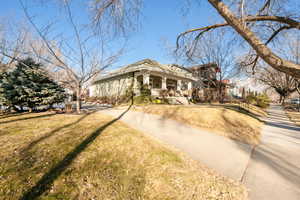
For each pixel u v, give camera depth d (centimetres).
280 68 244
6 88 819
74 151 306
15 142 343
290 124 743
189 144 403
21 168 235
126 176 236
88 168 249
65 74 896
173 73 1527
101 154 302
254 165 293
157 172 251
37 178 212
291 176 254
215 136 479
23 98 830
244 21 300
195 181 231
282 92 2398
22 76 845
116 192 199
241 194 205
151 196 196
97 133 430
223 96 1816
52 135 402
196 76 1845
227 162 304
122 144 358
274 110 1512
